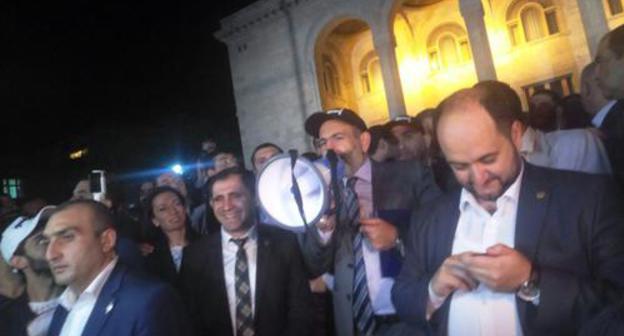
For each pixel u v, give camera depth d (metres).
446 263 1.52
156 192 3.98
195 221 4.97
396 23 20.11
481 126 1.43
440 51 19.80
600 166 2.36
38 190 21.77
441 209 1.83
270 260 2.86
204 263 2.94
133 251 2.87
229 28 21.27
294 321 2.76
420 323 1.70
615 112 2.30
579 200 1.47
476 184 1.48
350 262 2.50
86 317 2.23
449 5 19.42
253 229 3.01
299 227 2.21
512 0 18.02
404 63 20.41
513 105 1.51
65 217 2.26
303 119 19.38
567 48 16.84
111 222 2.42
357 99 21.78
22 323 2.55
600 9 12.78
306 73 19.45
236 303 2.79
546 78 17.25
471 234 1.66
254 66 20.86
